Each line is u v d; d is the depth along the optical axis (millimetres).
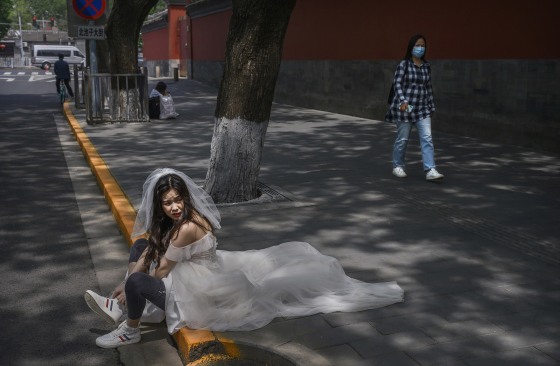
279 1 6148
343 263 4824
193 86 27734
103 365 3639
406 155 9406
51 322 4180
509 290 4273
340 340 3590
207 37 28688
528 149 9859
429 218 6016
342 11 15352
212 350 3564
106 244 5805
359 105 14938
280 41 6395
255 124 6543
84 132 12406
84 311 4359
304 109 17359
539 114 9719
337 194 6973
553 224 5754
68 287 4777
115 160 9312
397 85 7457
